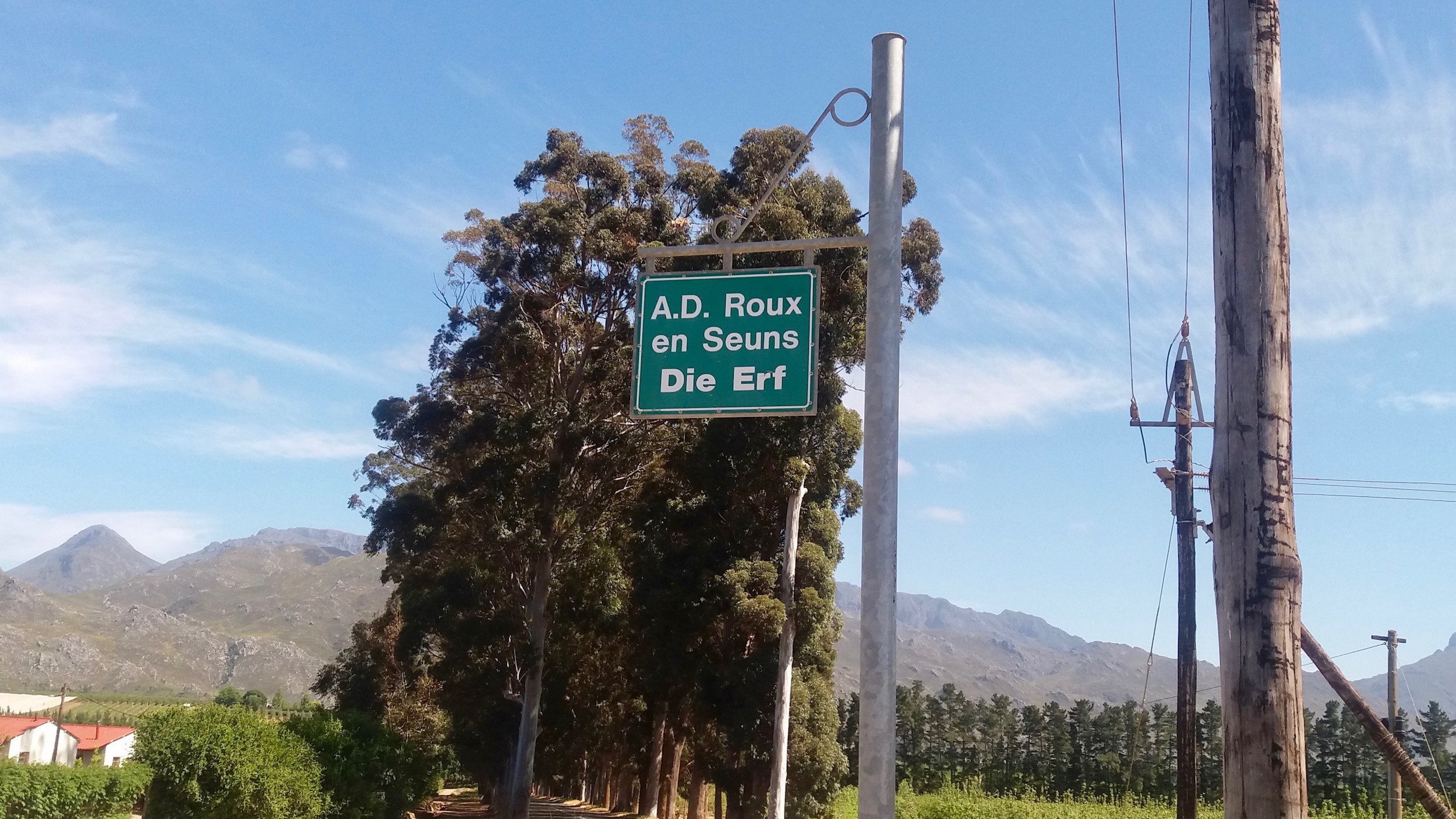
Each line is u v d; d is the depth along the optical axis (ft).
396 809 114.62
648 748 159.02
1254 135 20.95
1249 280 20.36
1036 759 238.27
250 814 71.67
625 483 119.96
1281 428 19.79
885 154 22.09
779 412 22.39
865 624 19.60
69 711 280.51
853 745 234.79
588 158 113.80
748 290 23.16
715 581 97.91
